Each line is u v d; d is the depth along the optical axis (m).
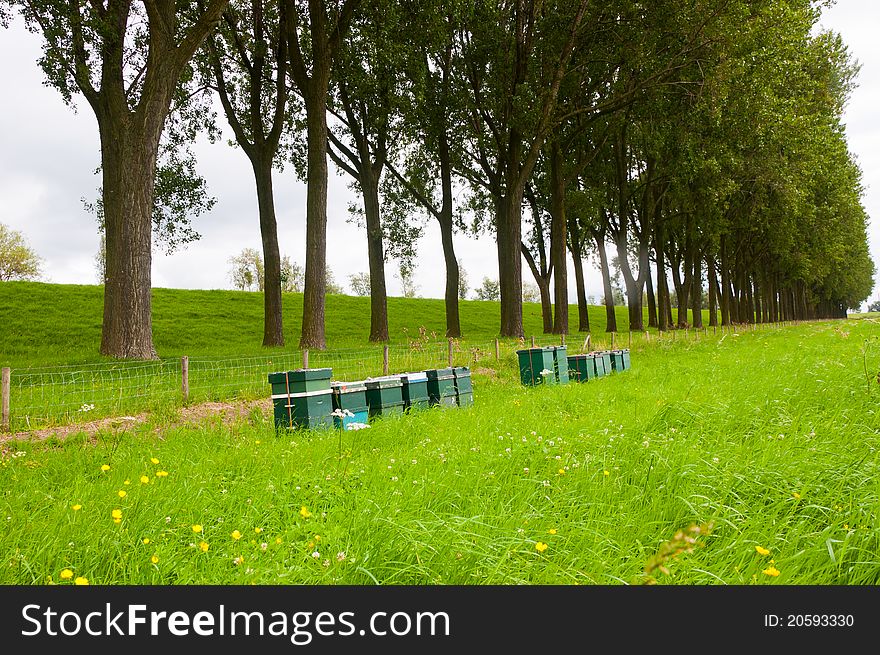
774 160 33.12
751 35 24.84
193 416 10.95
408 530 3.78
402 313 54.53
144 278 17.70
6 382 9.74
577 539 3.82
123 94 19.89
